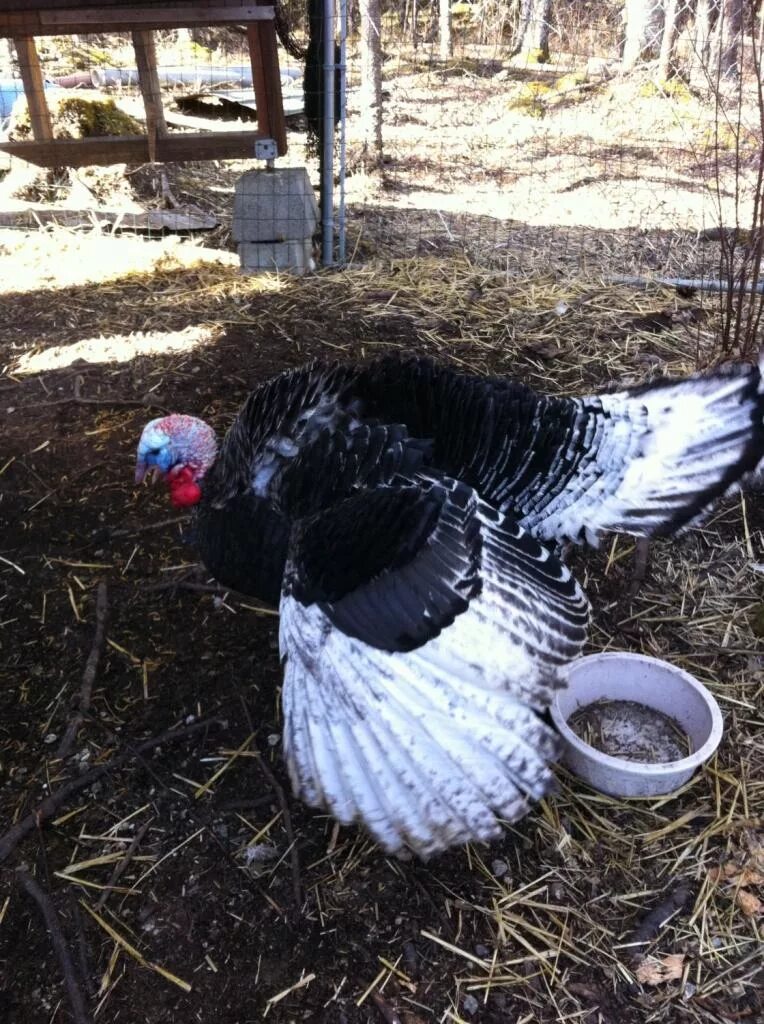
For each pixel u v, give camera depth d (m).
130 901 1.20
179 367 2.31
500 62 6.92
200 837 1.28
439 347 2.46
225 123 4.76
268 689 1.49
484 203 3.86
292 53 2.92
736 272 2.88
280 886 1.22
